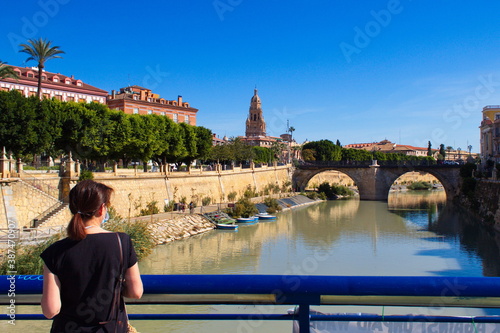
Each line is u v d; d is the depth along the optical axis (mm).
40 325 18359
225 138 185875
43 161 71125
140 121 66500
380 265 42656
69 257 4008
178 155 77562
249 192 98688
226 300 4582
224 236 60094
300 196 115875
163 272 39094
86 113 55562
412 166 119562
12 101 46000
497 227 62688
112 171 60219
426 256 46688
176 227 59375
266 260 44750
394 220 77875
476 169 98812
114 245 4141
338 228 68250
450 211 91000
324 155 160500
